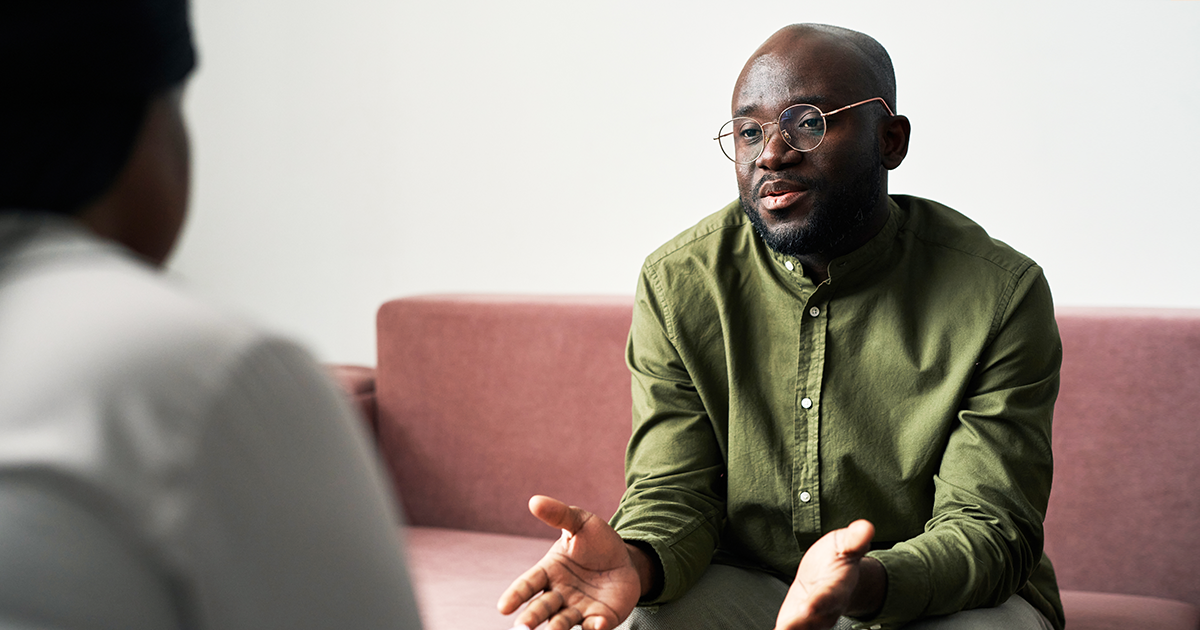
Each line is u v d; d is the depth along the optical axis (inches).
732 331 47.6
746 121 43.6
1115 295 69.5
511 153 86.4
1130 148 68.2
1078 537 60.2
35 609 11.9
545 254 86.1
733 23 78.2
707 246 49.8
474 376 72.8
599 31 82.4
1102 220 69.3
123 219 16.7
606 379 69.1
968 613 40.3
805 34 43.8
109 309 13.8
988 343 44.1
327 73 93.0
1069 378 60.1
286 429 14.3
